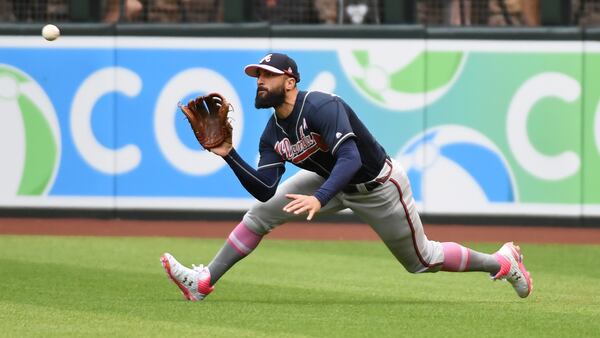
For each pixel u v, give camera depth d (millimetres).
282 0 43438
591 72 42688
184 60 43188
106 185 43625
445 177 43094
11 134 43719
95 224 42531
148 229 41500
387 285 27906
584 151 42969
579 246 38312
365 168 22781
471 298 25609
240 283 27984
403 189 23234
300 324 21109
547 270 32094
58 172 43688
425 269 24141
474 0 43375
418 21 43469
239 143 43062
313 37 42906
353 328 20688
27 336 19547
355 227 42875
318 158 22562
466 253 24156
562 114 42875
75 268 30453
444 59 42906
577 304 24500
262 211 23938
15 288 26203
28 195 43812
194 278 24094
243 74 43031
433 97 42906
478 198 43125
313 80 43000
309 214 20875
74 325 20750
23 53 43469
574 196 43031
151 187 43500
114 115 43438
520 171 43031
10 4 44031
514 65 42812
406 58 42938
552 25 42906
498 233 41531
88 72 43375
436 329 20719
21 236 39156
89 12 43469
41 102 43594
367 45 42938
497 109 42938
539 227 43094
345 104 22375
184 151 43406
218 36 43062
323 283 28234
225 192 43406
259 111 43000
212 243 38031
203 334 19844
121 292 25750
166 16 43688
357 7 43469
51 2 43844
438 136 43031
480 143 42969
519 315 22578
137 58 43250
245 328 20547
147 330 20234
